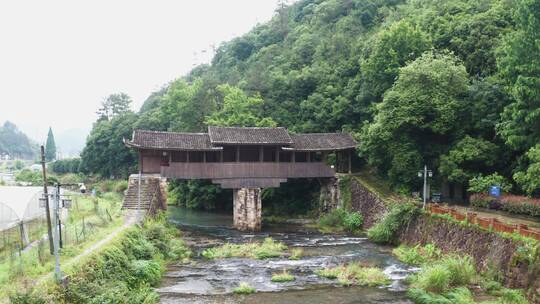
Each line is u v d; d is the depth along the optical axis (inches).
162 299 870.4
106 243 969.5
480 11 1878.7
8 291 623.8
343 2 3171.8
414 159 1542.8
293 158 1817.2
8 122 6628.9
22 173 3100.4
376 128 1599.4
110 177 3356.3
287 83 2405.3
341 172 1959.9
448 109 1456.7
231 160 1860.2
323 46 2623.0
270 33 3690.9
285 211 2060.8
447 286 895.7
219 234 1627.7
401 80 1563.7
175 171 1664.6
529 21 1095.6
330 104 2164.1
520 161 1243.8
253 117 2199.8
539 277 788.0
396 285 970.1
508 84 1235.2
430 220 1262.3
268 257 1248.8
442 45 1829.5
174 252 1256.2
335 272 1053.2
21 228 966.4
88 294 689.0
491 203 1280.8
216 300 869.2
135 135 1635.1
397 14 2438.5
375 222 1568.7
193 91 2815.0
